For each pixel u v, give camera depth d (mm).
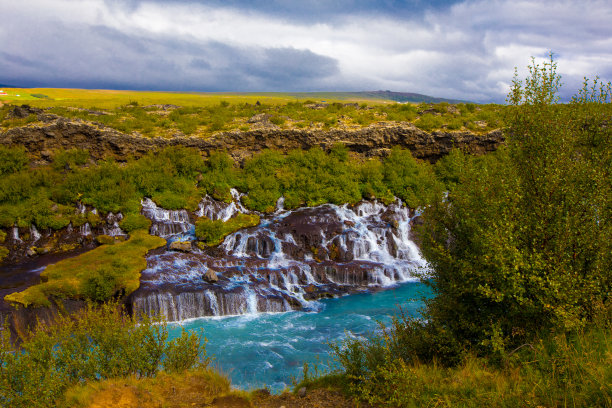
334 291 22484
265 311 20516
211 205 29562
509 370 7180
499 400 6164
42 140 29281
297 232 26750
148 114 39312
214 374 9750
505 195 8312
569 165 8016
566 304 7082
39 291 18531
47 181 27719
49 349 9289
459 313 8789
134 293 19484
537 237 7980
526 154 8844
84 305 18859
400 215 30594
